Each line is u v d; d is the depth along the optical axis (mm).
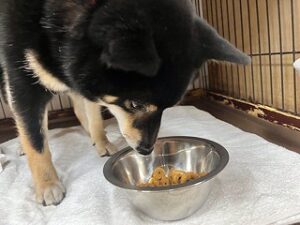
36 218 353
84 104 489
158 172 377
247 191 349
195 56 308
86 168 446
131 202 336
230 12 591
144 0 281
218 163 336
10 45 341
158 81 290
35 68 347
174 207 312
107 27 255
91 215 341
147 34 259
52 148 529
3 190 414
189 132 520
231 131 505
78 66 300
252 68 563
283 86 502
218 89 669
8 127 656
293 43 464
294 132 474
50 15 318
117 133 563
